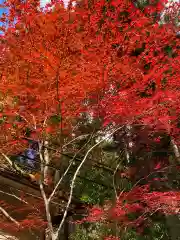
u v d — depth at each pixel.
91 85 8.16
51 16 8.14
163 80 9.56
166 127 10.84
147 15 10.63
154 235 9.94
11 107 8.03
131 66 9.20
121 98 8.62
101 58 8.36
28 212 9.01
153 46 10.22
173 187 11.12
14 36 8.08
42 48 7.82
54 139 9.71
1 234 8.12
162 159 12.13
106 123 8.63
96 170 11.82
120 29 9.56
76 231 10.09
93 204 10.15
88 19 8.80
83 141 10.70
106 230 9.61
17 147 9.35
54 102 7.87
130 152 12.57
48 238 6.42
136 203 9.05
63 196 9.23
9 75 8.07
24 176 8.84
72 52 7.88
